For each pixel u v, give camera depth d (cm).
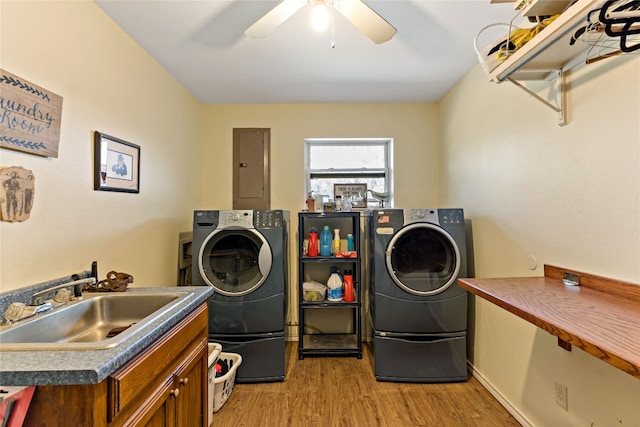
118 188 172
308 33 184
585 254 134
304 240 270
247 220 224
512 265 184
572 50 121
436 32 183
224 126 304
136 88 191
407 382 220
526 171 171
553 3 106
